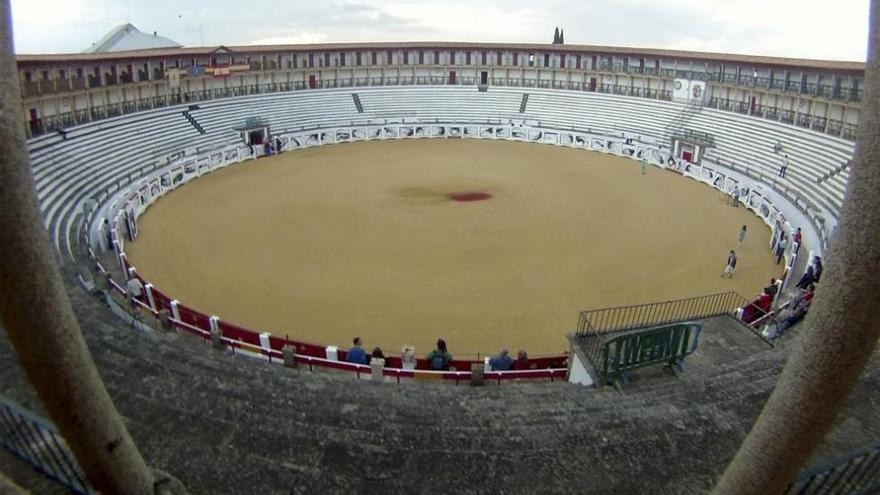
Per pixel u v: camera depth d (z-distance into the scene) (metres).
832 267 5.21
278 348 23.52
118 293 28.23
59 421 5.96
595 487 10.10
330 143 70.81
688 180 56.19
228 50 72.88
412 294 31.30
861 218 4.88
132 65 64.19
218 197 48.66
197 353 18.20
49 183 43.19
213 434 11.57
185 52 68.62
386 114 78.31
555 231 41.19
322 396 14.26
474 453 11.00
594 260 36.06
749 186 48.72
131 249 36.97
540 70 83.06
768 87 63.09
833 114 57.72
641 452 11.06
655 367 16.77
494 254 36.88
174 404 12.95
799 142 55.66
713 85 68.56
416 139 74.50
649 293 31.72
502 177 55.62
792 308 25.59
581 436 11.65
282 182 53.34
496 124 76.50
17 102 4.74
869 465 9.21
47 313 5.23
